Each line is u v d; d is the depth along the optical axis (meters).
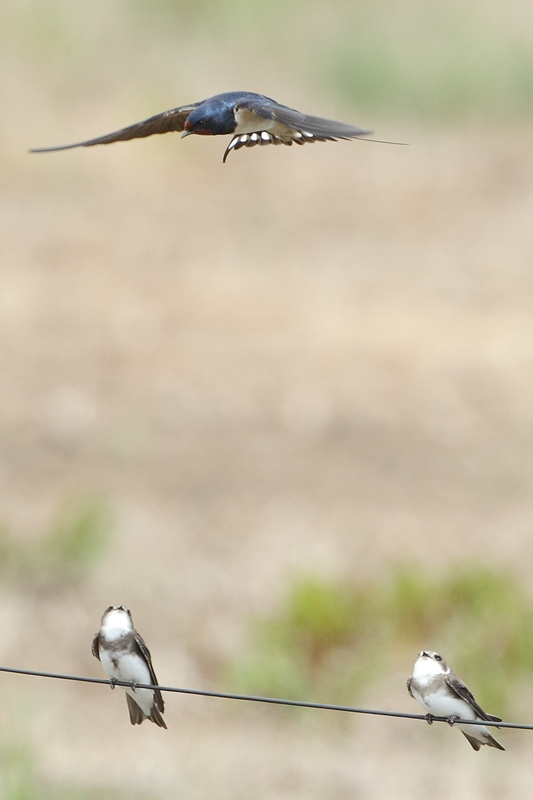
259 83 29.05
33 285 20.08
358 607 11.75
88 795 9.51
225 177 25.31
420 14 32.09
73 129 26.22
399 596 11.76
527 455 15.28
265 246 22.09
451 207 23.69
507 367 17.38
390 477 14.95
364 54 29.50
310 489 14.69
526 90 28.64
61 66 28.28
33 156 24.94
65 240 21.95
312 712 11.02
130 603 12.66
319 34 31.39
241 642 11.97
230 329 18.61
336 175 25.59
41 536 13.48
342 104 28.59
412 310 19.33
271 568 13.17
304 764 10.33
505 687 10.88
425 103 28.41
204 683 11.55
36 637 12.09
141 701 6.71
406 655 11.48
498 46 30.12
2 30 28.92
